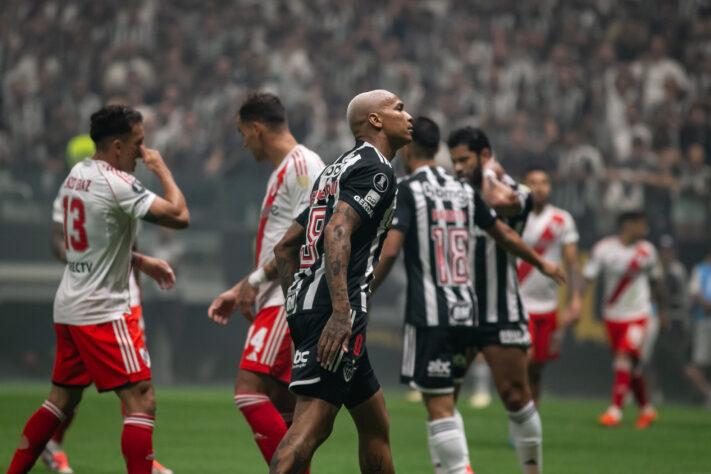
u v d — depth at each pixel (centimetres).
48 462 1950
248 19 6662
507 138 5759
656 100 6366
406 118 1303
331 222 1185
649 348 4303
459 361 1778
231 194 4956
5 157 5841
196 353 4859
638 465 2262
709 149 5853
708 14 6975
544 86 6212
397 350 4925
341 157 1273
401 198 1766
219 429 2812
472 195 1780
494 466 2169
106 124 1562
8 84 6328
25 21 6806
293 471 1170
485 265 1778
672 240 4919
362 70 6369
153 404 1539
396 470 2088
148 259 1730
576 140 5478
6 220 4766
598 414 3741
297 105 5806
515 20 6931
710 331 4603
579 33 6756
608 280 3472
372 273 1245
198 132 5653
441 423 1703
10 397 3559
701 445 2708
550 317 3036
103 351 1504
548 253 3170
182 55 6575
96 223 1509
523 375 1762
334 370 1184
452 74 6325
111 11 6769
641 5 6981
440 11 6994
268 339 1620
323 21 6825
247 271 4941
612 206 5003
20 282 4756
